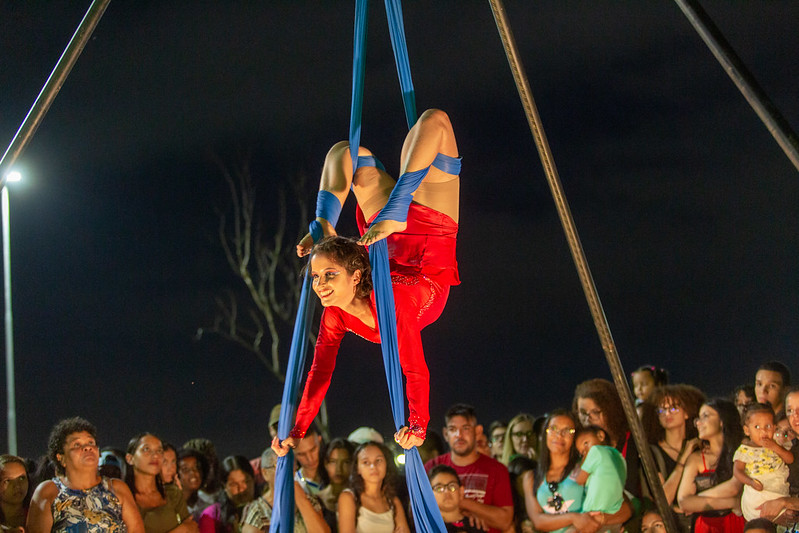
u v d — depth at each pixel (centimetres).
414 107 417
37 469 544
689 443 546
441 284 392
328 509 589
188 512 565
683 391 564
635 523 545
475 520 554
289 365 373
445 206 396
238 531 580
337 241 370
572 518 535
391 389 357
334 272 364
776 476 497
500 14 427
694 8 358
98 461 509
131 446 557
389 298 358
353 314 381
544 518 546
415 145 379
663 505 507
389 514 559
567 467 554
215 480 627
